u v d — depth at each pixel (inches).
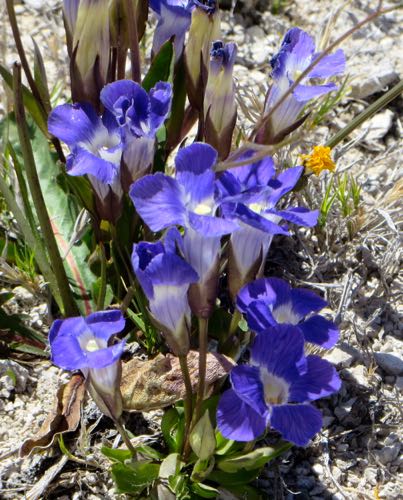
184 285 11.7
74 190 14.9
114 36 15.2
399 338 16.4
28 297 16.4
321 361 11.8
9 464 14.1
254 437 11.6
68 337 11.6
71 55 14.5
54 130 13.5
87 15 13.7
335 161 18.3
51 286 15.2
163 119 13.4
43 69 15.7
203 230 11.2
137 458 13.1
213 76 13.6
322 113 19.5
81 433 14.0
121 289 15.6
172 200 11.6
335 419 15.0
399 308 16.8
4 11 21.7
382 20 22.9
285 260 17.3
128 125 13.3
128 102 13.3
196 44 14.5
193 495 13.4
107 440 14.4
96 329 11.8
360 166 19.5
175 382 13.6
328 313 16.4
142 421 14.7
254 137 14.6
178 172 11.8
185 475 13.3
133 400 13.7
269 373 11.8
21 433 14.6
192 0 15.0
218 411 11.7
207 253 11.8
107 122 13.8
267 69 21.7
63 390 14.5
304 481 14.2
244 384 11.5
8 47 21.3
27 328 15.6
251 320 11.9
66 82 20.6
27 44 21.5
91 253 16.0
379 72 20.9
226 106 13.8
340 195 17.6
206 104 13.9
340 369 15.5
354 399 15.2
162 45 15.3
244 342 14.2
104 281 14.4
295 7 23.5
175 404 14.2
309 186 17.7
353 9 23.0
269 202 12.4
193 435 12.5
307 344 15.0
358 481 14.4
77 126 13.6
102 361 11.4
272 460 14.3
